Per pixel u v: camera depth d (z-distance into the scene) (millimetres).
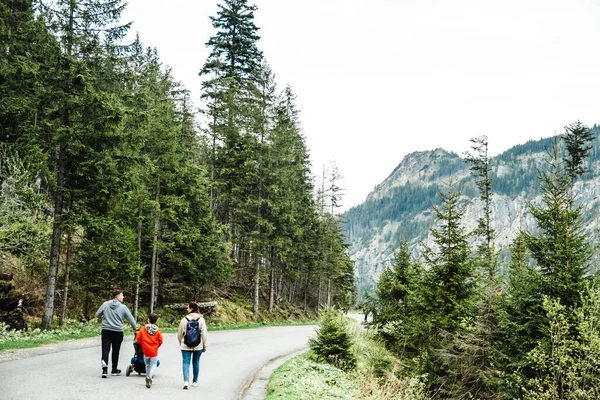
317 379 13508
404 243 27891
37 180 19812
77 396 8719
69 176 19828
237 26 40125
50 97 18078
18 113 17547
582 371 12531
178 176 26484
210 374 12891
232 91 36469
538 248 15383
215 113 37938
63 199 19906
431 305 19234
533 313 14570
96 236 20047
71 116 19156
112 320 11062
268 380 12969
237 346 20234
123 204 20500
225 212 40812
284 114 41375
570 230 14914
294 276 43281
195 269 27922
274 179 36688
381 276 27719
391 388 14148
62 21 19438
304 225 45281
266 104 38000
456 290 19031
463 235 19344
